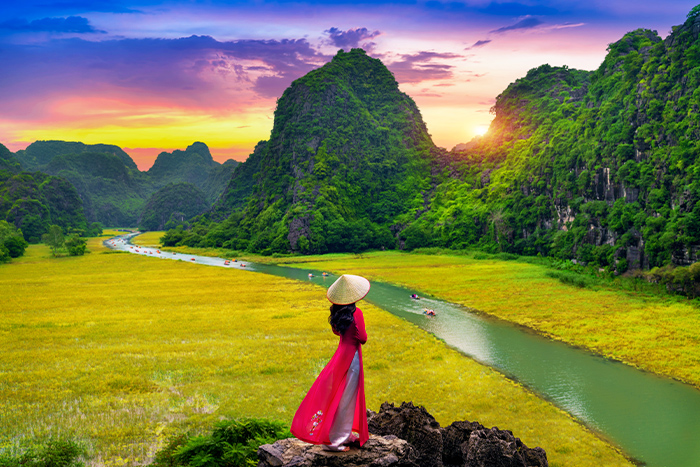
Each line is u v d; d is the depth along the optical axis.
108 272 99.25
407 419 8.20
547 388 31.91
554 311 55.53
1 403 26.88
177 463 14.27
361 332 6.30
